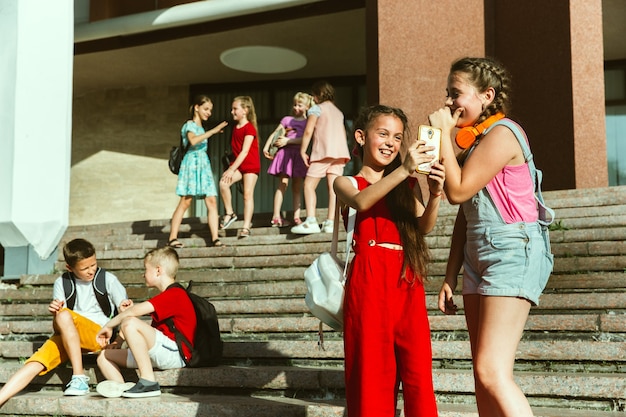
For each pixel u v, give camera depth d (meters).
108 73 15.05
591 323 4.62
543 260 2.90
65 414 4.52
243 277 6.93
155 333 4.72
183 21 12.63
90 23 13.32
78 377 4.73
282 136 8.48
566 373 4.19
